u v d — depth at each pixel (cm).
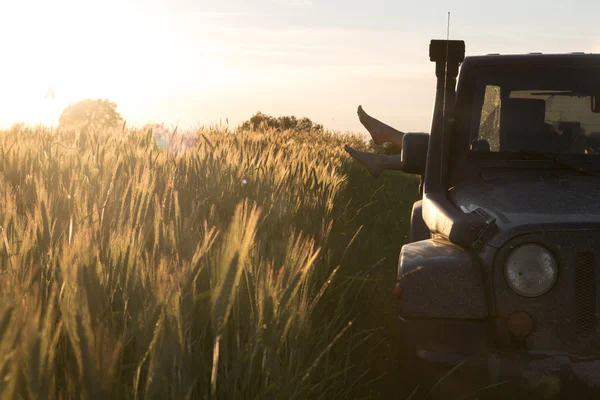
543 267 308
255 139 1163
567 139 427
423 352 318
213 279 245
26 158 493
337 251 479
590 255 307
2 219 293
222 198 456
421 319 321
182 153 650
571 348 307
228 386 228
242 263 222
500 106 441
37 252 260
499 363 302
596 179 399
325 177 723
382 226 897
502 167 427
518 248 311
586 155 419
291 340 246
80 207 320
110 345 175
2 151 502
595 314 306
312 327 332
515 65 446
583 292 307
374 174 581
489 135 439
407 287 325
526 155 428
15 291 193
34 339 158
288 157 895
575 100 430
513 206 345
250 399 234
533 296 309
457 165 436
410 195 1287
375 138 687
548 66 442
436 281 321
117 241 260
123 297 238
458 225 329
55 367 203
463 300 317
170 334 193
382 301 483
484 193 388
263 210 420
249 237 235
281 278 249
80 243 244
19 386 167
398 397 343
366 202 1057
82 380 172
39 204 278
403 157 455
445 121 434
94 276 205
